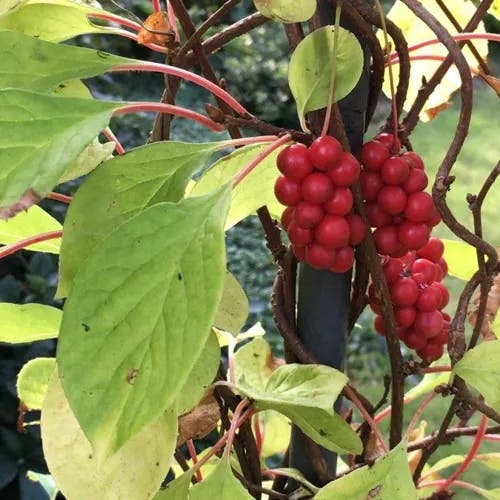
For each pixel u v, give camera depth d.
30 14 0.20
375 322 0.21
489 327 0.21
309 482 0.21
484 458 0.25
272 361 0.23
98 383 0.12
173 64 0.20
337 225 0.16
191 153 0.16
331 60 0.16
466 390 0.19
